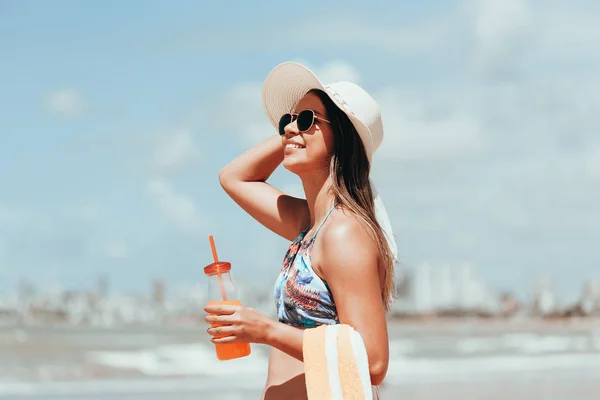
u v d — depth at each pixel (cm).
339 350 239
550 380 1391
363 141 270
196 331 2759
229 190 323
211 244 263
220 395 1128
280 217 313
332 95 268
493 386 1277
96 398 1078
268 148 321
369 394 238
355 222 258
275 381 278
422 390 1203
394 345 2569
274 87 305
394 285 272
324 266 256
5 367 1485
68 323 3553
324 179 273
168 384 1277
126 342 2250
